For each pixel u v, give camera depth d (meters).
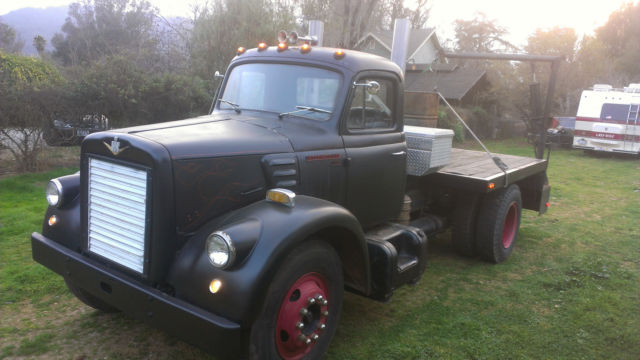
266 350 2.47
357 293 3.36
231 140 2.82
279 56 3.62
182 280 2.45
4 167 8.76
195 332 2.31
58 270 2.96
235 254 2.32
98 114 9.14
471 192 4.96
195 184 2.58
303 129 3.27
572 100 23.55
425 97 5.27
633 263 5.34
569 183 10.73
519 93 22.09
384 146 3.73
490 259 5.10
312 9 13.84
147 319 2.48
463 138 18.39
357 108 3.49
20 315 3.52
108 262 2.77
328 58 3.44
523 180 6.18
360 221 3.62
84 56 17.70
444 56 6.47
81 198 2.88
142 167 2.51
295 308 2.62
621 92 15.91
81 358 3.01
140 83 9.43
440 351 3.27
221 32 12.43
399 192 4.00
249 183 2.83
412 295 4.23
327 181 3.26
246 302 2.29
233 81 3.82
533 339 3.50
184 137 2.70
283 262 2.52
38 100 8.31
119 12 24.94
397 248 3.74
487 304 4.07
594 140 16.06
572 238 6.28
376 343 3.33
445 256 5.38
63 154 9.12
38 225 5.57
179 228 2.54
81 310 3.65
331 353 3.18
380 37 19.59
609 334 3.61
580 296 4.30
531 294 4.32
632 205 8.47
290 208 2.64
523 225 6.92
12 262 4.46
